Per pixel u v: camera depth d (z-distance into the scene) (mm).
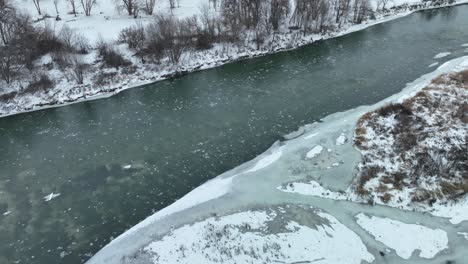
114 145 35875
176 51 49438
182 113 40375
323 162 31172
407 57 49375
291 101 41281
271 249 23984
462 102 36531
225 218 26375
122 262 23922
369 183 28500
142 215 28234
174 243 24766
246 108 40500
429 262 22906
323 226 25516
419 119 34375
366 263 23031
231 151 34031
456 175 28281
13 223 28172
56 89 45406
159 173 32031
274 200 27844
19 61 47594
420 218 25859
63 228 27562
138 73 48531
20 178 32500
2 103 43500
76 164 33719
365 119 35625
